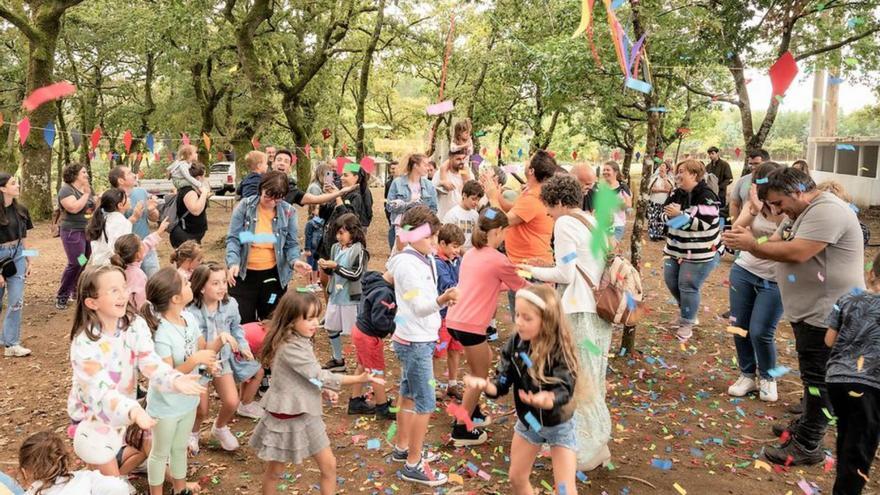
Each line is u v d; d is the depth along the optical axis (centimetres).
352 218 595
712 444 463
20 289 662
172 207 684
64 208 803
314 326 356
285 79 2041
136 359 354
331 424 502
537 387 323
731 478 416
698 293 671
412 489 404
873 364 350
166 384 340
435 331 416
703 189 650
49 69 1559
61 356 664
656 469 427
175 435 370
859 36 1263
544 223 517
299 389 351
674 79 1347
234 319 456
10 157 2366
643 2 666
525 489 349
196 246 492
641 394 551
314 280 806
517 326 327
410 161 749
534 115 1886
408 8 1711
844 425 362
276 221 573
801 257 403
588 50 1177
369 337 494
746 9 1101
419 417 406
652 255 1228
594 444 405
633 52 405
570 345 326
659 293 921
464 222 672
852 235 402
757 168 550
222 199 2272
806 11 1172
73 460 443
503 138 2261
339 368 607
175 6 1477
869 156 2053
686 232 658
